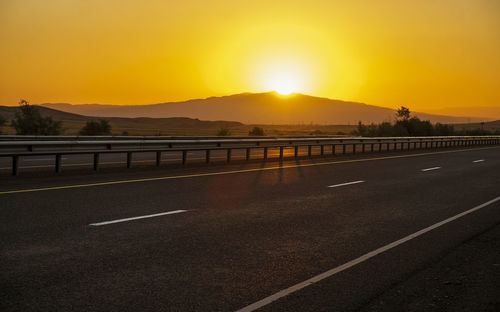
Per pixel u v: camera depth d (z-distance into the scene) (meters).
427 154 30.89
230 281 5.00
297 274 5.30
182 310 4.20
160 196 10.83
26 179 13.27
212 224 7.93
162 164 17.81
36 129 42.16
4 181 12.73
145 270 5.32
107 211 8.80
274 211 9.33
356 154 29.42
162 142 17.50
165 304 4.32
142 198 10.47
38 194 10.65
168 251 6.14
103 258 5.75
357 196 11.65
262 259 5.88
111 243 6.47
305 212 9.30
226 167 18.92
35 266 5.36
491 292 4.83
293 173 17.06
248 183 13.80
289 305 4.36
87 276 5.05
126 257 5.82
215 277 5.13
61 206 9.19
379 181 15.04
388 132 59.00
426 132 64.88
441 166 21.38
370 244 6.78
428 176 16.88
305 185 13.64
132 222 7.89
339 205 10.23
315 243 6.77
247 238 6.99
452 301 4.56
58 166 14.48
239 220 8.34
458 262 5.92
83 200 9.97
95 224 7.65
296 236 7.19
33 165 17.14
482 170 19.52
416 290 4.85
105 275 5.11
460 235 7.48
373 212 9.45
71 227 7.38
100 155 23.06
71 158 20.73
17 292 4.54
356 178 15.80
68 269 5.28
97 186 12.21
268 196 11.33
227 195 11.32
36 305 4.22
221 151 29.58
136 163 18.36
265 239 6.95
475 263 5.89
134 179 13.96
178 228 7.54
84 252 5.99
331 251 6.34
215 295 4.58
